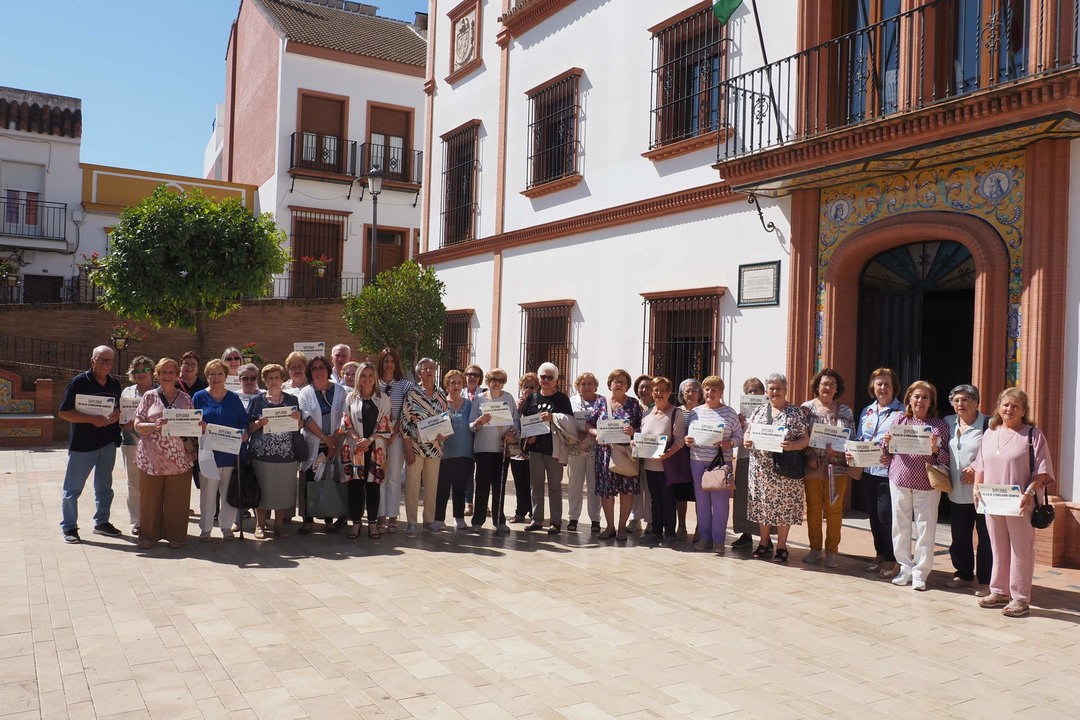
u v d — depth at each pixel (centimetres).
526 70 1485
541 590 634
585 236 1316
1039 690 452
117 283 1630
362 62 2716
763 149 888
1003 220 763
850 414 748
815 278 937
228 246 1672
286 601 588
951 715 417
